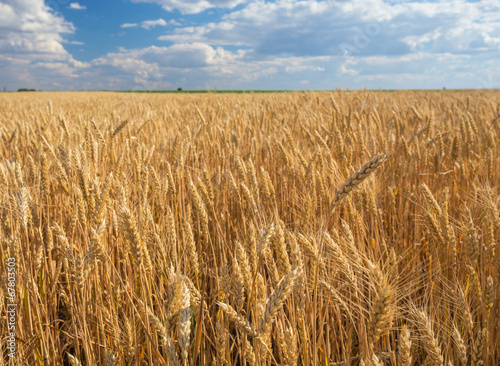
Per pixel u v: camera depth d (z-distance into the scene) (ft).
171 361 4.83
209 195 12.21
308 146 22.13
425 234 13.85
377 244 10.69
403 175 17.08
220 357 6.71
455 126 25.20
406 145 17.65
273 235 7.00
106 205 8.84
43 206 13.75
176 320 5.02
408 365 5.42
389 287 5.90
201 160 21.39
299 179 14.93
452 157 17.71
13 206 11.20
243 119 28.66
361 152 17.30
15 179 12.01
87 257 7.59
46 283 11.70
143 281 7.21
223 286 7.55
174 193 13.33
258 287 6.72
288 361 5.87
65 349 10.45
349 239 7.54
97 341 9.22
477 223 12.25
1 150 20.85
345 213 12.04
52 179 15.67
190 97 84.23
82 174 9.66
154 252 9.04
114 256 11.55
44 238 12.92
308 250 7.06
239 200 11.60
